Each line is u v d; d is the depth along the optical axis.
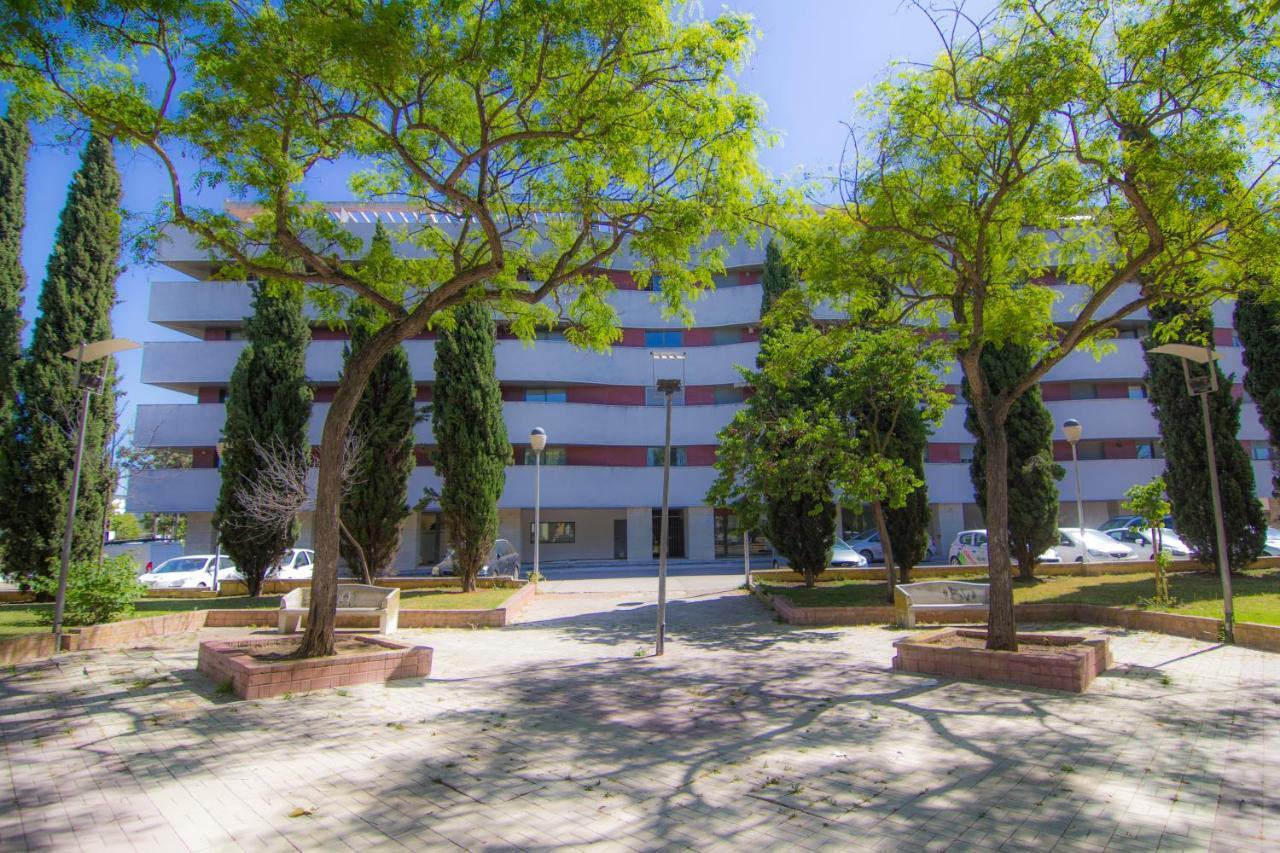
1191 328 15.44
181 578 21.17
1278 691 7.50
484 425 17.97
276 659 8.09
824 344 11.88
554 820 4.27
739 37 8.31
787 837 4.02
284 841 3.99
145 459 26.84
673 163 9.55
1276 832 4.05
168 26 7.67
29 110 7.86
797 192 9.83
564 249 11.41
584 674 8.85
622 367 30.95
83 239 16.44
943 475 30.38
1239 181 8.57
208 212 9.03
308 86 8.32
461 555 17.73
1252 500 15.23
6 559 15.43
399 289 10.98
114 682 8.19
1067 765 5.19
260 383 17.58
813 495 14.74
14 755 5.49
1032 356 16.86
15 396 16.00
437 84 8.91
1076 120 8.52
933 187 10.05
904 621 12.88
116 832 4.11
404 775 5.05
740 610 15.95
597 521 33.31
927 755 5.45
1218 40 7.53
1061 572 18.20
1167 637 11.06
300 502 16.86
